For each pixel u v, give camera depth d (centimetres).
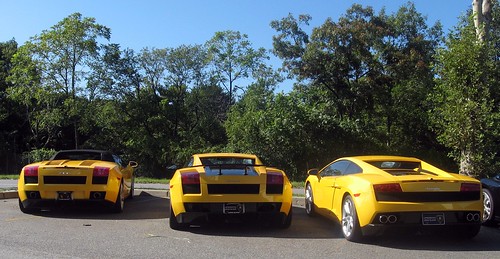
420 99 2653
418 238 705
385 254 600
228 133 2867
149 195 1335
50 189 845
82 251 589
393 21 3003
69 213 916
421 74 2716
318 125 2267
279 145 2250
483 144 1220
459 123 1219
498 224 823
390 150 2594
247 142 2322
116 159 1107
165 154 3325
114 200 891
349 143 2328
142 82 3669
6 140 3803
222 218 714
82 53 3247
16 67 3219
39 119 3388
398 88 2670
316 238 701
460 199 647
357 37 2500
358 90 2573
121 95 3491
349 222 686
